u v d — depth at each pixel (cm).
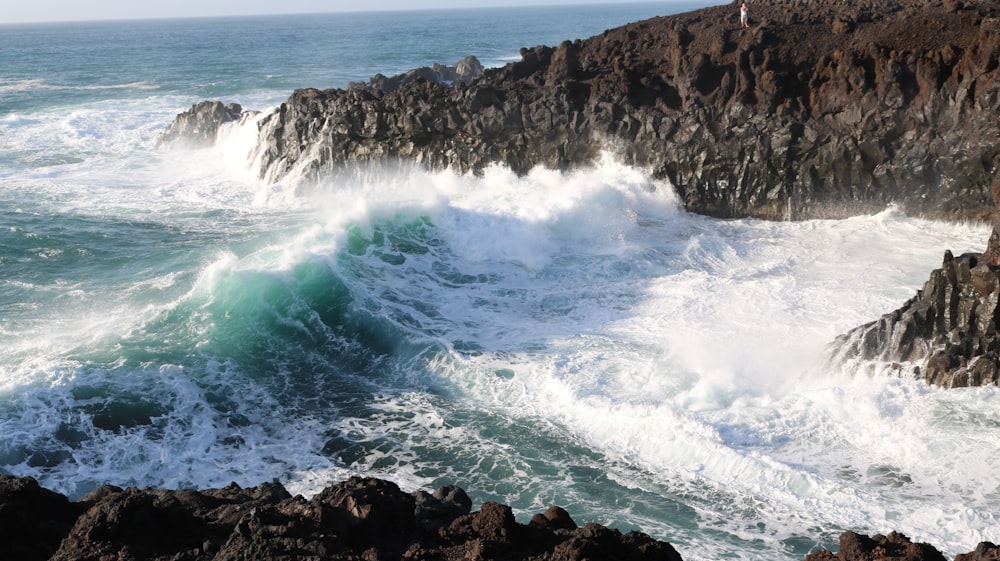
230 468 1625
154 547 948
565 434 1702
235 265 2239
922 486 1477
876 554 986
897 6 3841
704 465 1569
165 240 2981
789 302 2288
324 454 1675
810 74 3234
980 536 1337
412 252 2617
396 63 10419
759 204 3238
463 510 1140
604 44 4084
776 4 4459
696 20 4247
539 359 2003
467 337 2136
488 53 11819
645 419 1689
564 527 1085
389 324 2138
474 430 1736
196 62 11400
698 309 2275
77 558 905
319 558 887
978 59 2961
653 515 1434
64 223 3162
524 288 2477
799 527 1388
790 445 1614
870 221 3059
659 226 3138
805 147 3152
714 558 1309
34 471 1576
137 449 1658
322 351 2114
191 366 1945
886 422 1655
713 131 3266
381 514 991
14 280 2508
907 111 3053
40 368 1850
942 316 1814
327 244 2478
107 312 2234
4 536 948
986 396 1698
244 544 917
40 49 16225
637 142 3356
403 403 1870
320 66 10181
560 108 3450
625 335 2136
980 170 2941
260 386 1934
